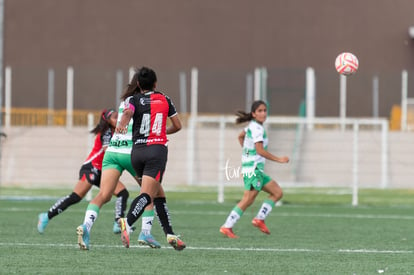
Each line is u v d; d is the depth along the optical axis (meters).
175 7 117.19
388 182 88.94
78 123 97.44
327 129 89.25
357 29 114.38
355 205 66.81
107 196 33.91
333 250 36.56
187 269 29.80
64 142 91.38
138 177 34.16
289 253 35.22
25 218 50.91
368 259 33.44
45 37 117.38
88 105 103.44
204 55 116.50
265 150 42.06
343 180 88.38
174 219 52.41
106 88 103.38
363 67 114.12
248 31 116.31
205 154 90.50
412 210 61.81
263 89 98.62
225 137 90.75
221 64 116.25
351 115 99.50
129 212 31.77
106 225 47.09
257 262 32.03
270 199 43.00
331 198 76.25
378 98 99.50
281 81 99.06
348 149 88.56
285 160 41.12
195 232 44.25
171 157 91.19
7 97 101.56
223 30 116.56
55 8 117.75
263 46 115.94
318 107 99.00
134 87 32.88
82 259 32.06
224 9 116.75
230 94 100.94
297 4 115.75
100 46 117.06
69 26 117.38
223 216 54.88
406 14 113.56
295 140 88.69
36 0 117.75
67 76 103.38
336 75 99.19
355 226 48.78
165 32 116.88
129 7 117.38
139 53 116.88
